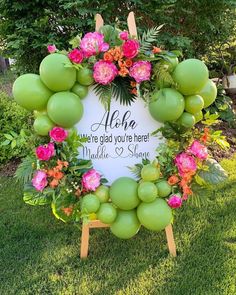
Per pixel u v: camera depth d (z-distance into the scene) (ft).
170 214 7.09
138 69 6.59
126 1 12.71
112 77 6.60
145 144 7.30
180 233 8.86
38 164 6.92
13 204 10.50
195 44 15.48
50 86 6.52
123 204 6.96
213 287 7.22
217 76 18.13
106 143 7.21
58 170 6.79
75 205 7.07
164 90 6.70
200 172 7.30
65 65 6.35
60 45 12.79
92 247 8.54
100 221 7.36
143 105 7.07
